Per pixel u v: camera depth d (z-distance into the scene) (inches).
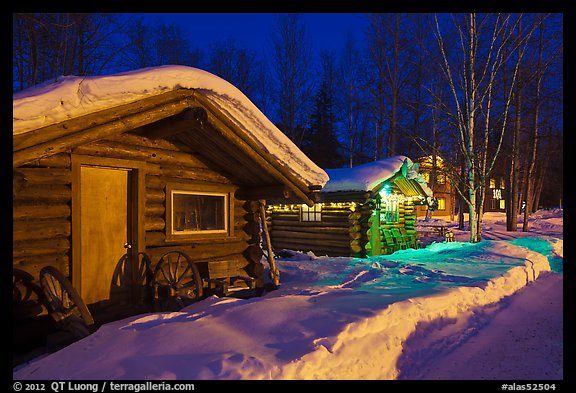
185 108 228.7
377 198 571.8
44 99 166.1
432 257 499.2
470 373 169.3
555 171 1726.1
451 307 243.4
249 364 129.7
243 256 326.3
